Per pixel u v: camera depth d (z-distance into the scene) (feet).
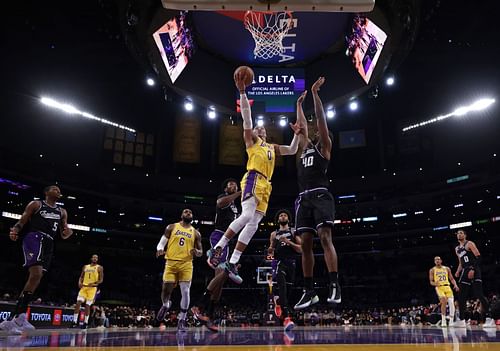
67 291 101.86
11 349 9.26
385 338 13.34
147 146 122.52
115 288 114.21
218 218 25.40
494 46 79.10
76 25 73.26
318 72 68.54
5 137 101.09
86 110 108.17
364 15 55.01
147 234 125.39
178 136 124.77
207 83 67.10
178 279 25.25
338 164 127.54
